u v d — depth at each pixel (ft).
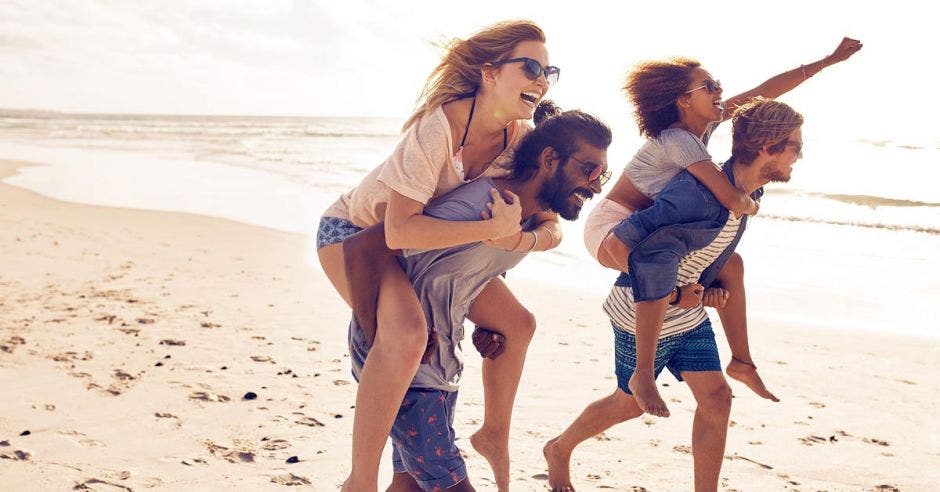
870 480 14.23
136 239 39.42
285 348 21.79
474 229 8.64
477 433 10.91
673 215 9.89
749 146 10.12
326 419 16.47
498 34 8.95
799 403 18.63
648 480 13.98
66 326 23.26
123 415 16.42
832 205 55.57
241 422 16.21
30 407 16.69
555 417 17.21
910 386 19.89
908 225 47.01
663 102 10.73
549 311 27.43
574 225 44.88
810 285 32.14
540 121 10.05
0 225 42.52
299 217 47.34
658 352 11.11
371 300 9.04
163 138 167.63
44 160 95.96
